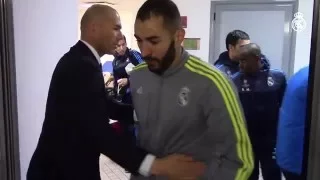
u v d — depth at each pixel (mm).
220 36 4707
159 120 1047
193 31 4754
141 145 1118
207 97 958
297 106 1647
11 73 1288
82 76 1163
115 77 3096
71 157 1205
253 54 2148
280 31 4488
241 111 940
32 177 1297
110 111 1278
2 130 1254
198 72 987
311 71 959
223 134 928
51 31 2082
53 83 1242
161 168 1015
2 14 1236
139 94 1113
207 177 954
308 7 4324
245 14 4582
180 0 4703
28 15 1823
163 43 967
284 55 4516
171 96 1020
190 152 1018
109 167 3752
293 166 1724
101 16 1277
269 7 4477
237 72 2307
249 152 900
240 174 881
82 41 1256
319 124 942
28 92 1859
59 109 1197
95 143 1147
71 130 1187
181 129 1016
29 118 1886
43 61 2008
